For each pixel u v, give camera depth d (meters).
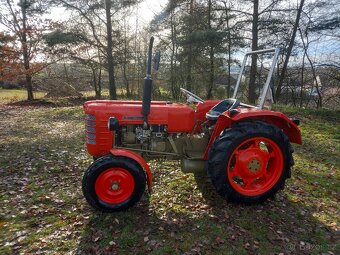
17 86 24.80
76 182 4.18
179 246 2.65
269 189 3.38
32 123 9.30
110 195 3.13
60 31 15.38
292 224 3.03
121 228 2.94
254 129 3.28
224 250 2.61
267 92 3.43
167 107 3.49
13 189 3.95
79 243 2.71
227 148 3.19
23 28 17.11
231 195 3.29
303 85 17.72
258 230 2.91
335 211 3.33
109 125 3.13
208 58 16.58
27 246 2.68
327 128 7.93
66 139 6.79
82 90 19.84
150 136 3.50
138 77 19.31
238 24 13.34
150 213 3.23
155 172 4.42
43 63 17.62
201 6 14.94
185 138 3.63
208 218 3.11
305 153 5.60
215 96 17.55
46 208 3.38
